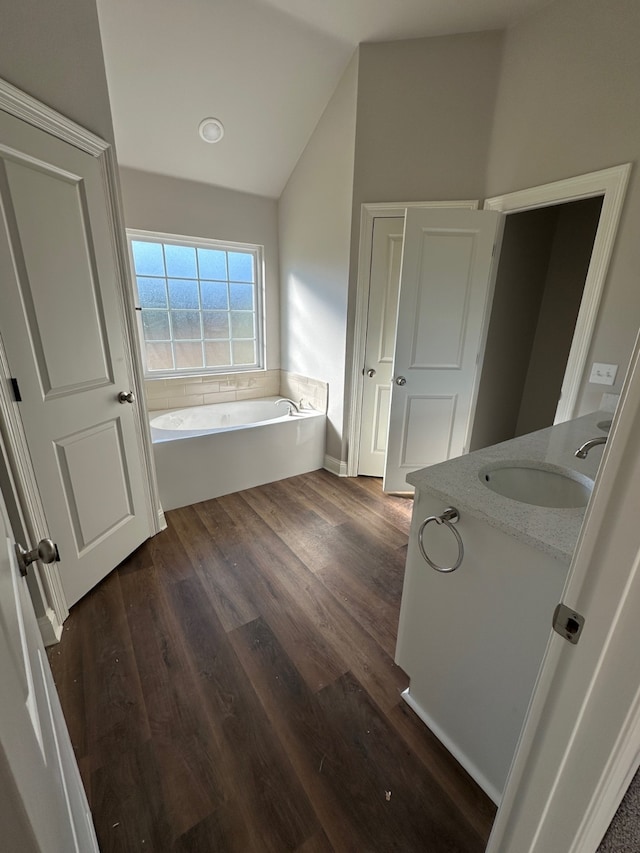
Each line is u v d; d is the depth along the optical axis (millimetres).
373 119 2373
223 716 1259
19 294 1368
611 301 1829
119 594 1790
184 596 1785
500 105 2152
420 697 1257
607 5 1660
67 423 1604
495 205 2256
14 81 1309
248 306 3557
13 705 395
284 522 2439
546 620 855
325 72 2414
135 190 2732
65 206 1526
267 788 1073
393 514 2559
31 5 1337
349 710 1287
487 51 2125
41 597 1481
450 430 2695
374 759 1148
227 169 2920
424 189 2408
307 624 1638
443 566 1099
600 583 428
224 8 1987
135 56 2104
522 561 879
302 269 3195
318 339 3158
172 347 3252
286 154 2936
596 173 1786
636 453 380
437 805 1044
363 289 2689
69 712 1264
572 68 1820
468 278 2363
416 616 1211
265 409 3523
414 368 2537
